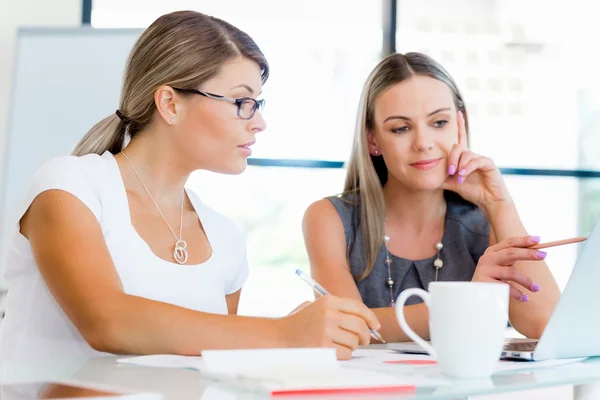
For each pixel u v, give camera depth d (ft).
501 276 4.13
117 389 1.98
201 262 4.47
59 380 2.23
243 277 4.81
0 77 12.50
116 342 3.03
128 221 4.11
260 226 13.76
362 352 3.21
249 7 13.65
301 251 13.91
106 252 3.49
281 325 2.94
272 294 13.89
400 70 5.43
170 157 4.33
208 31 4.23
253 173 13.66
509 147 14.55
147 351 3.01
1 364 2.71
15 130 11.34
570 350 2.82
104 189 4.06
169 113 4.21
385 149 5.47
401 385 1.99
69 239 3.43
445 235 5.70
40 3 12.72
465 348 2.31
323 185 13.85
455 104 5.62
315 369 2.26
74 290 3.24
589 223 14.79
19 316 4.01
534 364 2.68
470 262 5.63
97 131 4.46
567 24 14.62
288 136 13.73
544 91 14.61
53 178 3.74
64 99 11.41
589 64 14.67
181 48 4.17
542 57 14.60
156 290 4.11
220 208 13.61
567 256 14.74
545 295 4.78
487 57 14.46
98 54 11.44
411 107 5.33
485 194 5.46
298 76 13.78
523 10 14.53
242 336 2.93
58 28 11.46
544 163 14.65
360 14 13.97
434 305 2.38
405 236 5.71
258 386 1.94
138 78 4.27
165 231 4.37
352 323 2.91
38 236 3.54
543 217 14.73
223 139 4.21
